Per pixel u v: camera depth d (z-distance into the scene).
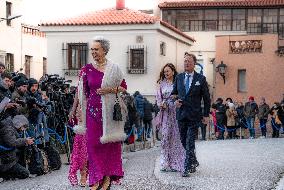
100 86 7.31
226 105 25.64
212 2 42.78
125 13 32.31
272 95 36.19
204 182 9.48
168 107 10.92
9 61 38.91
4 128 10.15
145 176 10.28
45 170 10.95
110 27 31.16
